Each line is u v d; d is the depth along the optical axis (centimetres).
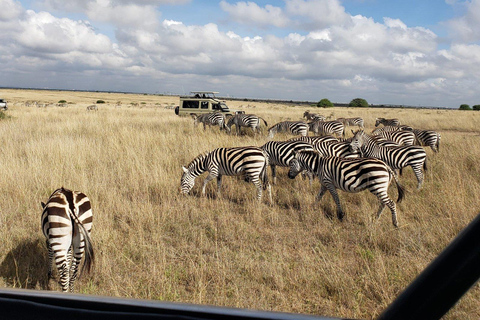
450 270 54
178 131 1562
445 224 567
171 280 439
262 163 739
